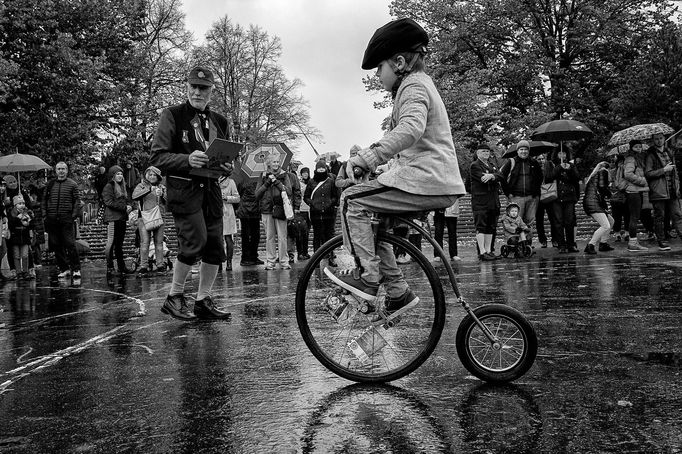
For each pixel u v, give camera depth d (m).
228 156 5.42
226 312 6.23
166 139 5.58
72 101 22.98
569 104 33.19
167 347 4.66
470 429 2.66
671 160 12.88
